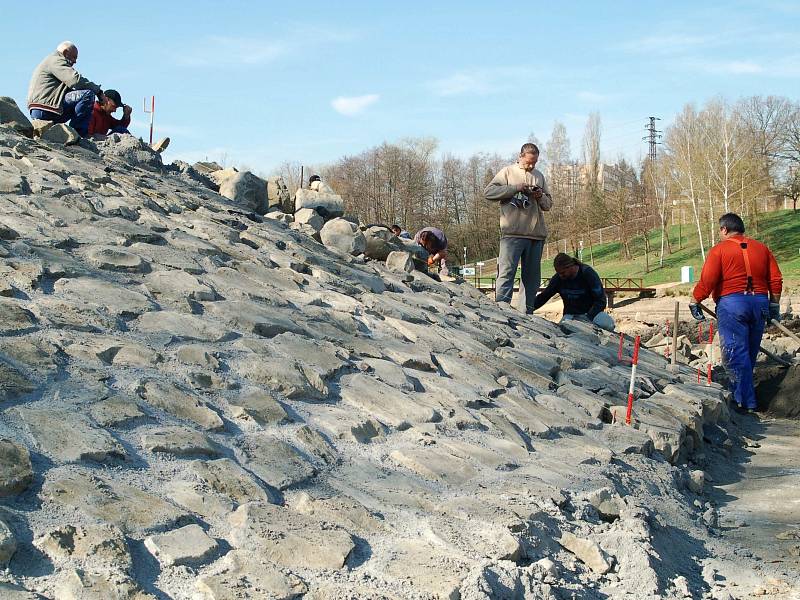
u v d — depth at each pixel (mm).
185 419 4527
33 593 2908
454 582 3467
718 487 6965
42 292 5520
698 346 16281
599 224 87125
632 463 6184
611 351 10586
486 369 7148
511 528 4121
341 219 11820
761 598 4320
